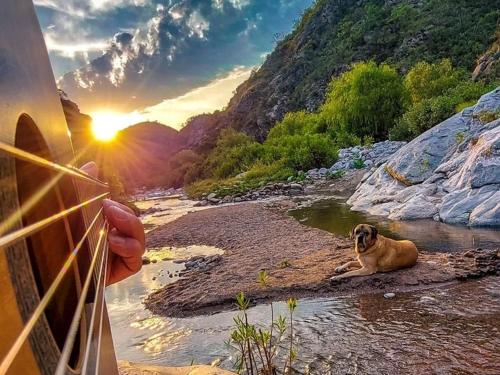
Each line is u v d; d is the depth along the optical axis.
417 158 18.00
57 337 0.90
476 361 5.30
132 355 6.79
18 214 0.60
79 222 1.14
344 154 35.22
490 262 8.80
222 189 35.94
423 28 72.12
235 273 10.29
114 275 1.82
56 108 1.18
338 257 10.41
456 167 16.17
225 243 15.34
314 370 5.46
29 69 0.94
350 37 84.38
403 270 8.85
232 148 64.19
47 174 0.91
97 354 1.01
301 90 87.88
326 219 17.03
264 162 43.81
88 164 1.93
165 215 27.94
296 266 10.07
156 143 138.50
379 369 5.35
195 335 7.20
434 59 65.81
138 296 9.95
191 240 16.83
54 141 1.05
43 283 0.91
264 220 18.73
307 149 35.66
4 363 0.47
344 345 6.09
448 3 73.88
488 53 47.44
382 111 43.72
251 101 103.06
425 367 5.29
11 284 0.58
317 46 96.56
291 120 54.59
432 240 11.69
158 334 7.50
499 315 6.52
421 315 6.85
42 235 0.95
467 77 48.78
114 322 8.37
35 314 0.58
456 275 8.33
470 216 13.13
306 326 6.88
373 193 19.03
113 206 1.86
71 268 1.02
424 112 32.53
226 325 7.43
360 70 45.22
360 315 7.12
